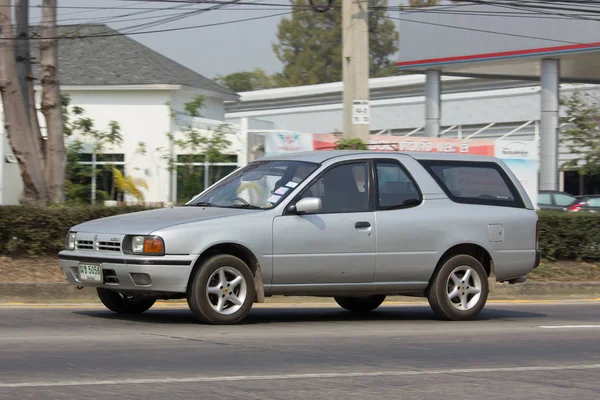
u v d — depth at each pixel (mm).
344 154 14266
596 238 24219
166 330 12719
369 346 11922
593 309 18516
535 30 39812
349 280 13875
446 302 14633
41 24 22828
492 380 9766
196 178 36062
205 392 8688
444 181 14812
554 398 8914
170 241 12555
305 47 111688
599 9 38281
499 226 15008
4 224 19406
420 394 8867
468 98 63875
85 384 8906
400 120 67875
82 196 34312
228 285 13094
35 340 11672
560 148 55844
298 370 9984
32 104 23281
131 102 42719
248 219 13133
